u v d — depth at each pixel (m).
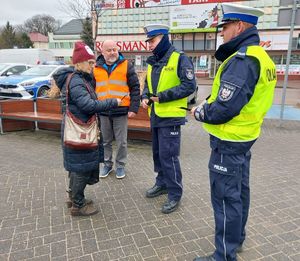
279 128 7.87
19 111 7.28
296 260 2.69
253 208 3.59
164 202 3.75
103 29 36.38
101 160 3.33
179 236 3.03
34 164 5.09
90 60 3.03
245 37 2.15
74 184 3.23
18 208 3.59
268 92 2.18
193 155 5.61
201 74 33.38
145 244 2.91
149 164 5.11
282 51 29.84
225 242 2.45
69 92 2.96
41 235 3.05
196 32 32.91
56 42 62.28
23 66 16.03
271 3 29.31
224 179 2.32
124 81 4.20
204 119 2.22
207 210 3.54
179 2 32.84
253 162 5.21
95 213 3.46
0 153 5.67
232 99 2.05
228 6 2.19
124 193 4.00
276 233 3.09
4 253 2.78
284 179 4.47
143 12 34.66
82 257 2.72
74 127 3.01
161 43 3.29
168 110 3.31
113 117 4.28
